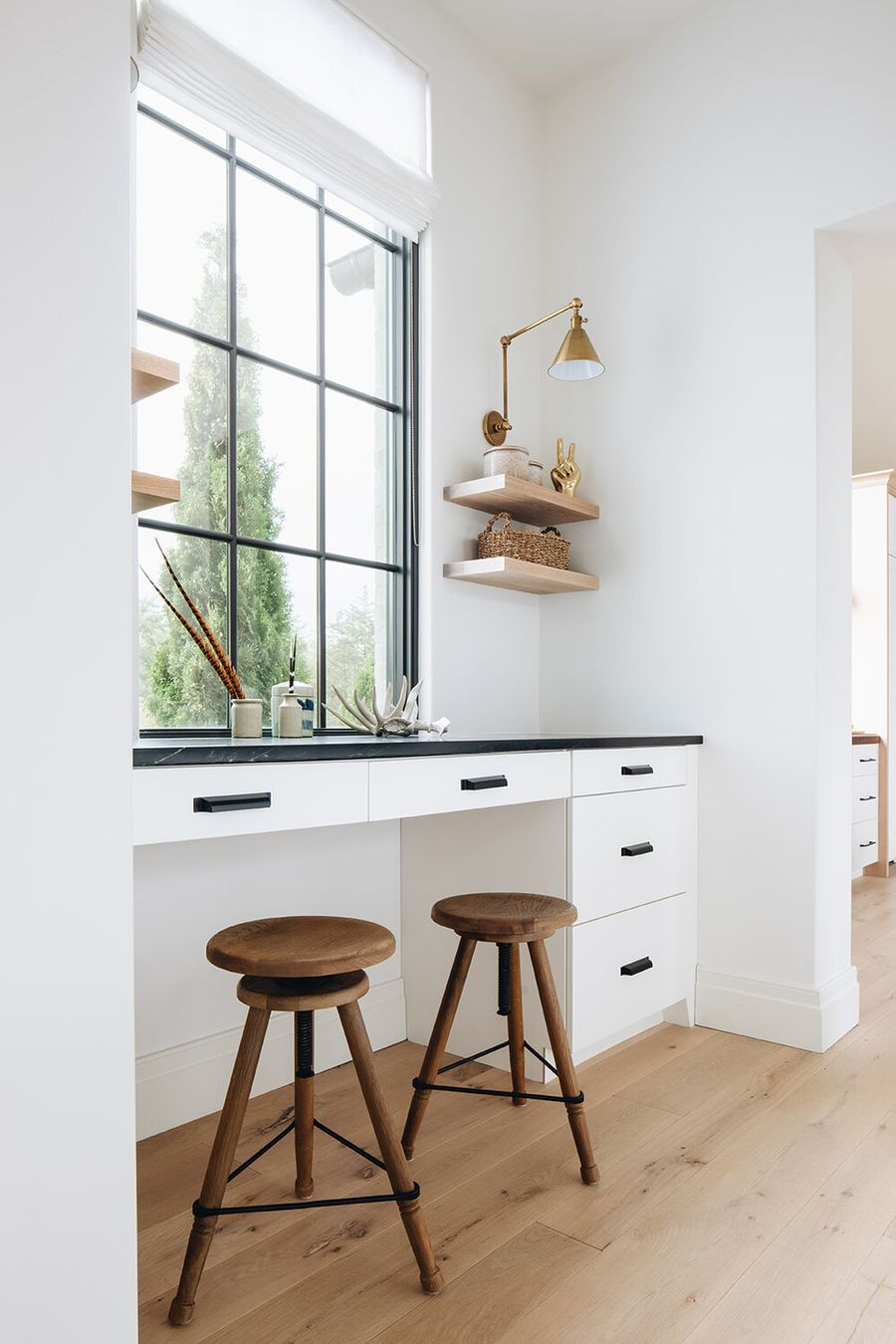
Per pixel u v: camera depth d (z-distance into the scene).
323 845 2.27
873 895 4.35
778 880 2.48
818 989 2.40
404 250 2.66
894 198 2.34
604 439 2.92
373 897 2.39
